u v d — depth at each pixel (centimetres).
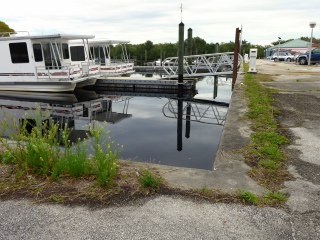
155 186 311
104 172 311
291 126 555
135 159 607
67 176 345
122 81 2159
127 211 268
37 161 355
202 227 241
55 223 252
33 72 1736
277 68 2281
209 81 2912
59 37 1681
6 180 337
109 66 2212
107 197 294
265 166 355
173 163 579
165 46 7506
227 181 322
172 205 277
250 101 834
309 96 903
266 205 272
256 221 248
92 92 2136
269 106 744
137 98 1789
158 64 4741
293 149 421
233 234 231
